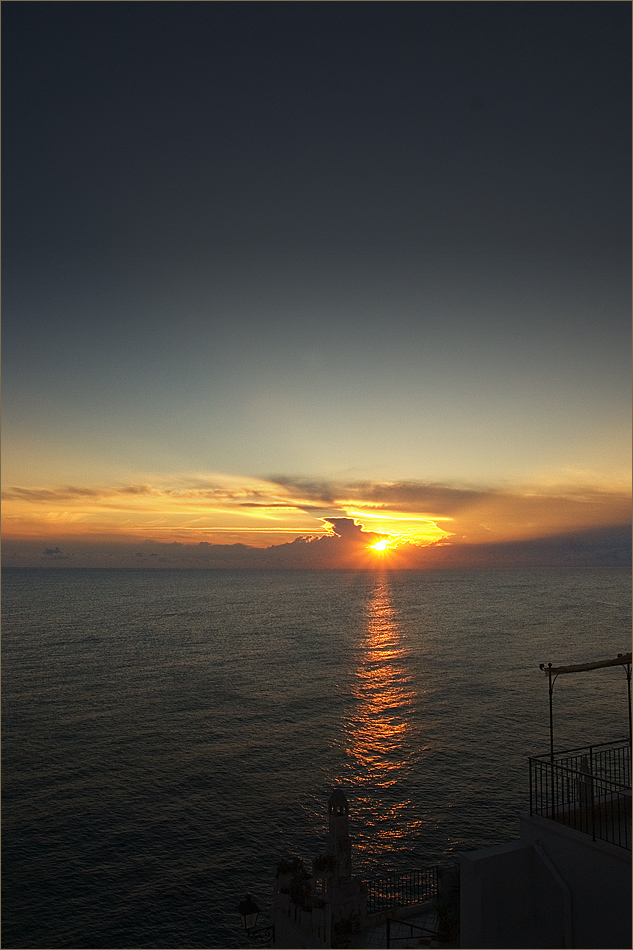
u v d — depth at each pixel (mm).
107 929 37125
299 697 99562
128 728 82500
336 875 18484
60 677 116750
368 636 173000
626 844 12281
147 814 54312
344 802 19094
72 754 72000
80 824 52344
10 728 82750
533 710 86562
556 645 149500
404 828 49469
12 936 36469
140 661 133875
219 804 56438
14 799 58219
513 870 13727
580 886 12883
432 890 34031
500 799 55031
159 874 43688
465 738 74500
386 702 95000
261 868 44438
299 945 17906
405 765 65625
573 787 15789
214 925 37344
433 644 155250
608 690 98062
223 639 168000
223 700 98125
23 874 43844
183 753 72000
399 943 17125
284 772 64875
